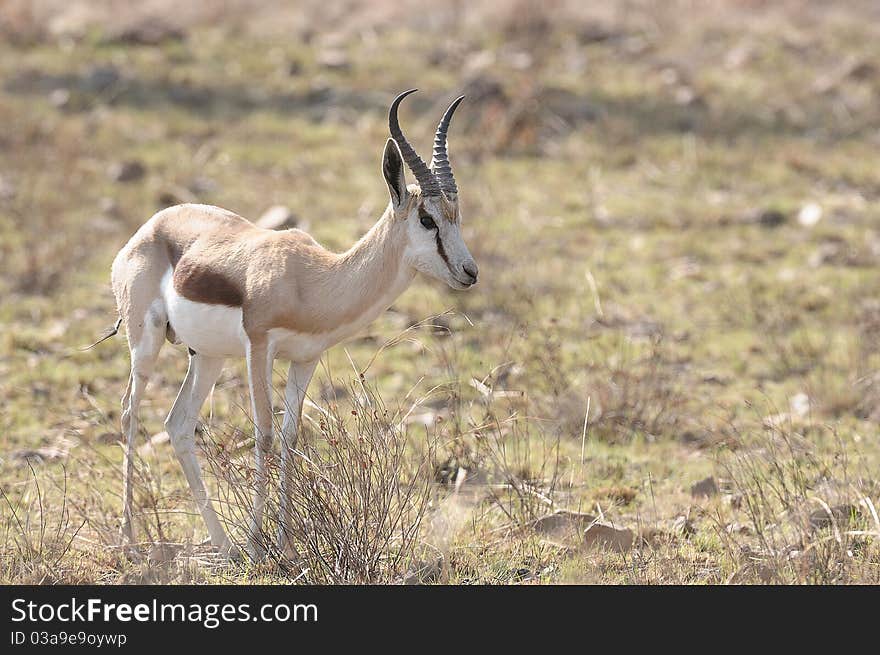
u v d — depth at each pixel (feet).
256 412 60.54
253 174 142.61
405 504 62.08
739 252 124.47
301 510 60.23
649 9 201.36
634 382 89.76
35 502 70.23
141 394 64.54
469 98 162.09
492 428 78.84
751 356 100.01
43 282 110.83
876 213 135.64
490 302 108.47
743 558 62.54
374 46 185.98
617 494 73.87
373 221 128.36
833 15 205.67
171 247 63.57
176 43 183.52
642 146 155.33
